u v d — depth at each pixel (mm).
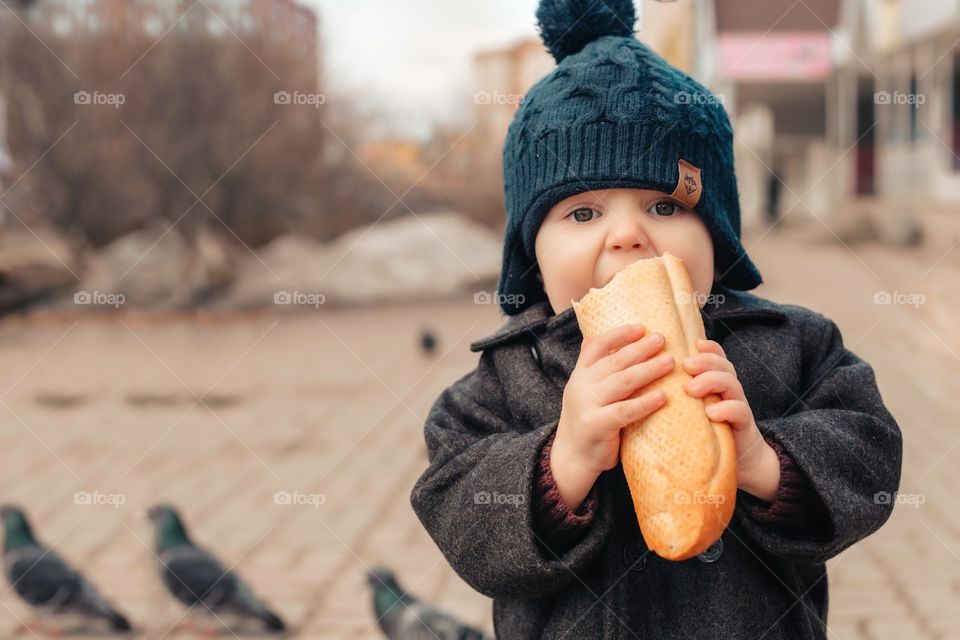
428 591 3926
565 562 1421
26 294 14219
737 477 1391
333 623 3736
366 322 13367
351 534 4711
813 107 26594
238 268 15617
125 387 8938
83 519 5137
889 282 12656
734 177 1755
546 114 1631
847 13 19438
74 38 14531
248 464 6133
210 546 4586
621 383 1359
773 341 1668
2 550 4305
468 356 10117
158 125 14711
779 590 1562
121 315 14078
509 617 1658
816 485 1418
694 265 1603
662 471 1320
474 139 17969
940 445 5652
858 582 3893
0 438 6977
